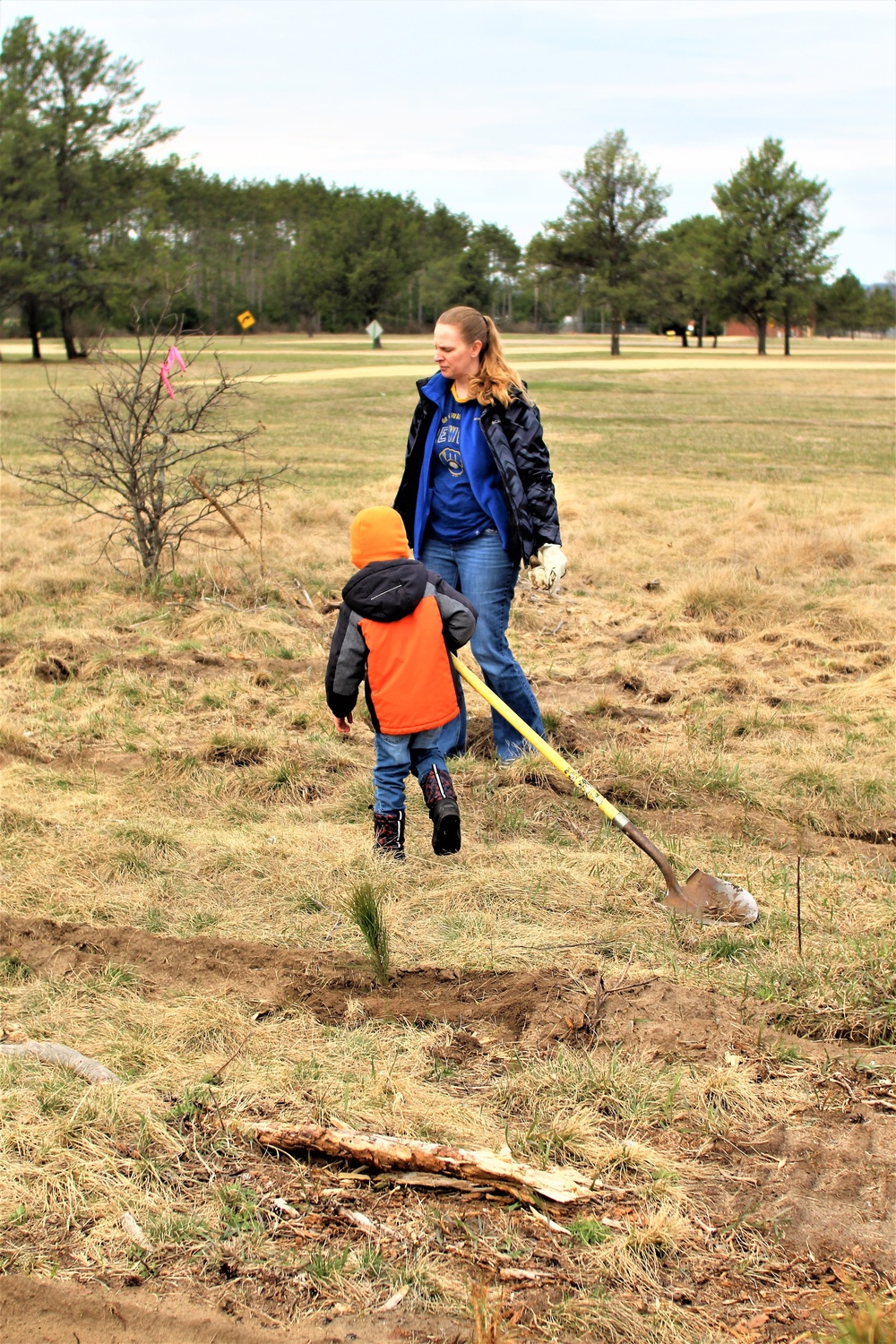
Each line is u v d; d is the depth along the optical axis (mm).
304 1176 2676
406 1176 2670
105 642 7395
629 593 9273
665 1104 2900
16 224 58562
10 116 59125
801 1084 3006
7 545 10117
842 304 125562
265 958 3703
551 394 36469
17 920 3922
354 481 15383
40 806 4887
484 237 145875
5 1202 2553
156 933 3883
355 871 4285
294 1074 3021
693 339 117250
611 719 6168
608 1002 3398
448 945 3764
